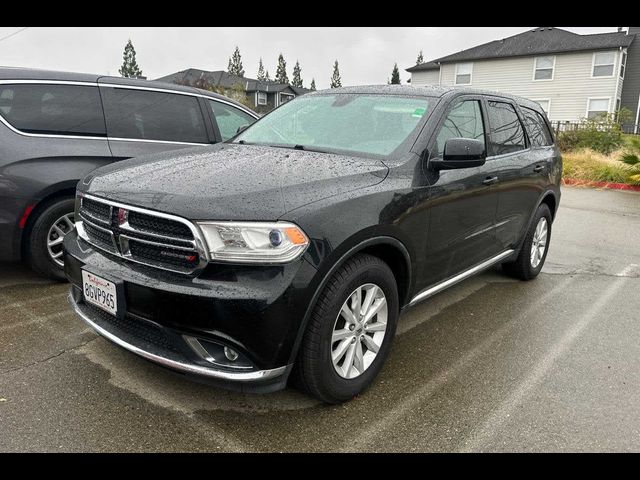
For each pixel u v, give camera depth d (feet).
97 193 9.45
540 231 17.79
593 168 48.78
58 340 11.66
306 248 8.13
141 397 9.59
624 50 95.20
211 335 7.94
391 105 12.35
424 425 9.12
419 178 10.63
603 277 18.69
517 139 15.65
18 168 13.71
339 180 9.39
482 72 108.99
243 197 8.27
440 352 12.07
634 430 9.20
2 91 13.87
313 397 9.38
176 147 16.89
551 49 99.30
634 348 12.62
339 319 9.30
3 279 15.42
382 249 10.00
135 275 8.53
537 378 10.95
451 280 12.69
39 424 8.69
